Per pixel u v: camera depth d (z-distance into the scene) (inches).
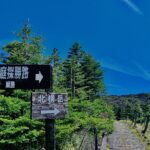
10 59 782.5
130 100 5526.6
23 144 708.7
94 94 2030.0
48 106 323.3
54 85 904.9
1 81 322.3
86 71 2047.2
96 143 1015.6
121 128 2352.4
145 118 2886.3
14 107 658.8
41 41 820.0
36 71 326.6
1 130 630.5
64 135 757.3
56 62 1100.5
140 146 1498.5
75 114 846.5
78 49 2007.9
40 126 681.6
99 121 1126.4
